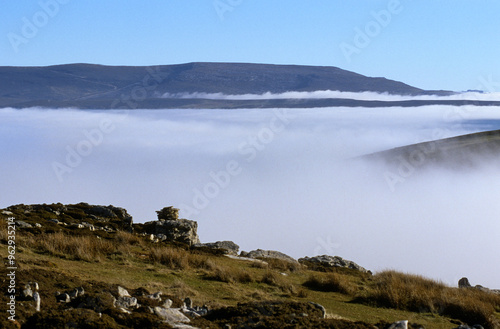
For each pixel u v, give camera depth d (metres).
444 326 19.44
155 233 38.38
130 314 13.16
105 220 39.25
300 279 27.80
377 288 24.50
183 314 14.42
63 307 13.95
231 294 21.56
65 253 25.53
